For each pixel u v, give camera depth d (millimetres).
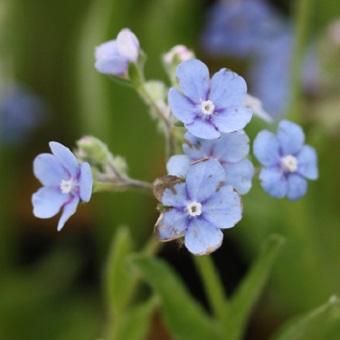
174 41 280
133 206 268
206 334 197
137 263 194
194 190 165
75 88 292
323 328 193
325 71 259
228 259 276
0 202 271
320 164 252
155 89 184
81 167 167
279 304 262
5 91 286
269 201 237
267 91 278
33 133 309
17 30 297
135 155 266
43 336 260
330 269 253
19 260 290
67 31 304
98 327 262
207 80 169
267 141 179
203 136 165
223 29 291
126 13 261
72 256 280
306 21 237
